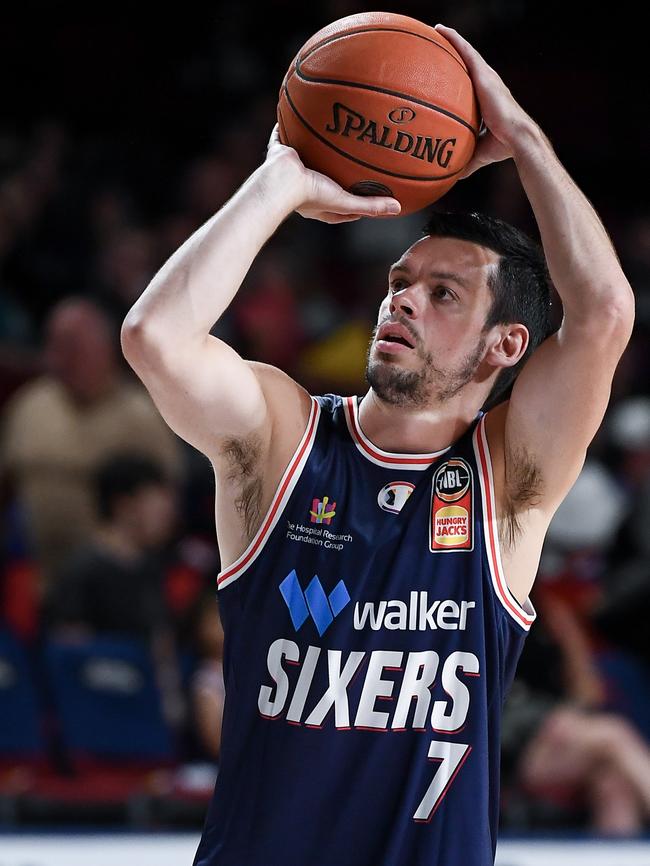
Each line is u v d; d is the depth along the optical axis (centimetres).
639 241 3688
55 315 2531
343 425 906
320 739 841
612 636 2162
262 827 842
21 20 4125
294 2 4181
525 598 899
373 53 867
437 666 852
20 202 3114
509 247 911
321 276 3481
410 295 886
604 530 2403
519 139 887
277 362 2956
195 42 4181
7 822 1639
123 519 1938
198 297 820
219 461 874
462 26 4222
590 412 872
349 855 837
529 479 888
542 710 1809
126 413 2328
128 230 3225
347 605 852
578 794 1775
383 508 874
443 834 838
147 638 1880
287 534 867
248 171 3525
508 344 912
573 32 4353
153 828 1603
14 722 1773
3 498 2331
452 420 902
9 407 2548
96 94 4075
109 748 1786
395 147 870
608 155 4294
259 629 859
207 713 1830
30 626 2186
